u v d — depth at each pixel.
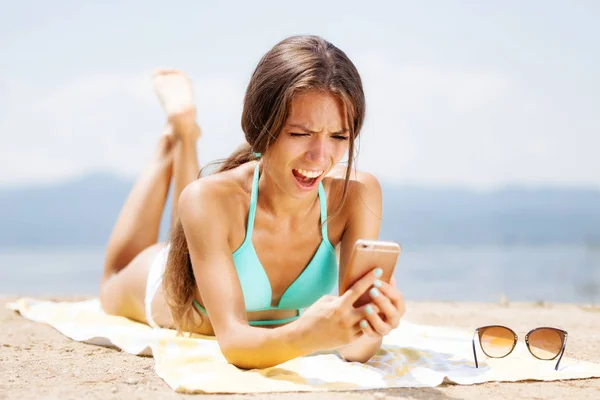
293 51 3.40
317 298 4.25
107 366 3.98
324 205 3.98
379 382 3.42
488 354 3.96
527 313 6.48
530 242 36.19
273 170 3.53
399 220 47.97
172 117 5.72
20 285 17.69
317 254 4.05
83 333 4.88
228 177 3.91
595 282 16.00
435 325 5.67
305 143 3.38
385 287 3.09
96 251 32.88
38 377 3.72
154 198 5.71
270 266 4.00
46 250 34.94
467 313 6.45
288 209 3.86
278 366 3.66
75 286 17.31
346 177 3.69
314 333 3.25
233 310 3.62
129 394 3.25
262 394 3.21
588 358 4.25
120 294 5.33
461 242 36.47
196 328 4.55
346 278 3.10
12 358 4.25
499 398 3.22
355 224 4.05
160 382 3.55
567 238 37.59
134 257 5.67
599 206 59.22
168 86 5.97
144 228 5.69
